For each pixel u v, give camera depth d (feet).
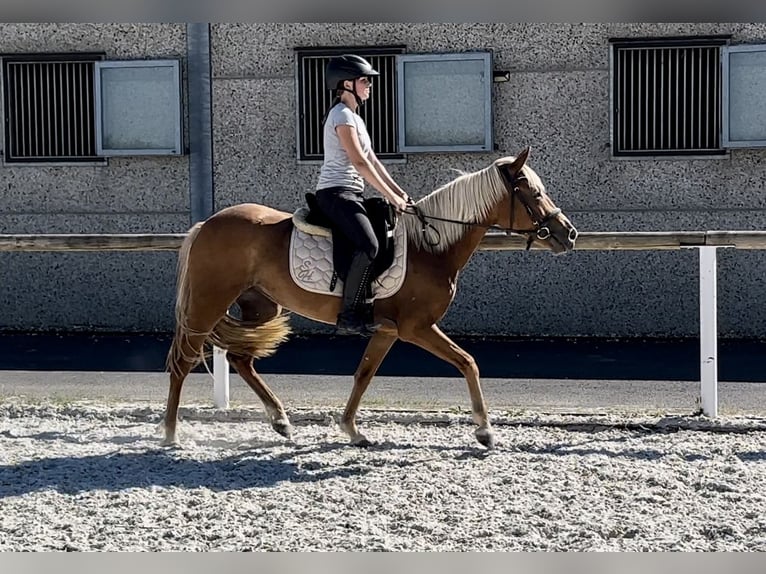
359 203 22.61
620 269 43.21
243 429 26.84
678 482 21.45
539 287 43.70
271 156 44.65
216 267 23.43
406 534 18.48
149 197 45.29
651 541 17.98
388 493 20.72
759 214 42.50
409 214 23.45
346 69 22.59
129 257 45.39
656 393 31.50
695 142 42.70
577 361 37.78
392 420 27.48
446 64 43.32
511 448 24.48
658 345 41.39
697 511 19.62
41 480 21.84
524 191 23.31
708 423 26.58
